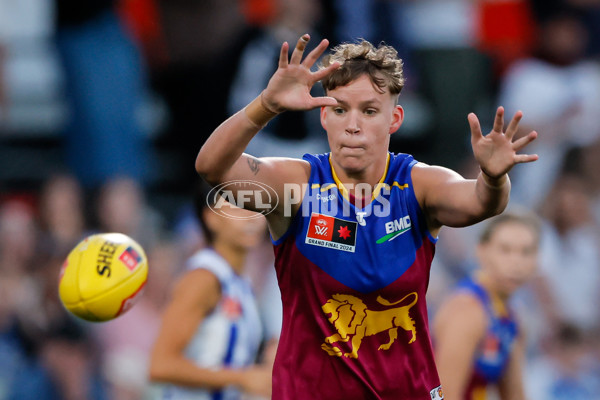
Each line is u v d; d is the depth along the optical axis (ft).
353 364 46.11
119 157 111.86
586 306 114.32
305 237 45.83
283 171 45.85
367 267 45.44
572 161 122.21
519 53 131.23
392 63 45.24
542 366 102.53
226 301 74.23
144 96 119.44
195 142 119.44
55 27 112.68
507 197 44.27
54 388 95.45
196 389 73.31
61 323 97.91
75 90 111.34
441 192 45.39
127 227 109.19
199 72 118.73
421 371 46.96
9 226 102.89
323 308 45.85
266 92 42.93
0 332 96.89
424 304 46.83
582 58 131.03
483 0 131.03
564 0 131.13
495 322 72.64
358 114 44.60
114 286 53.57
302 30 107.14
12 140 120.78
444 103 126.41
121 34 113.39
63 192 108.17
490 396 74.43
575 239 116.37
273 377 47.34
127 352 97.19
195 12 119.44
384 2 117.91
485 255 73.77
